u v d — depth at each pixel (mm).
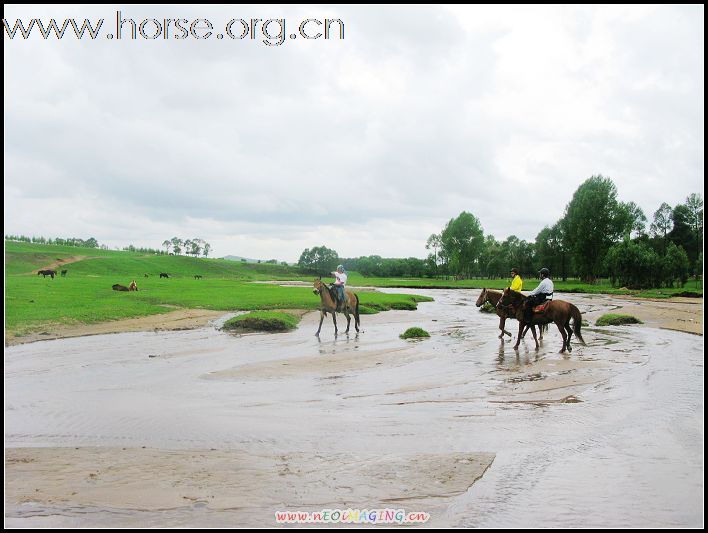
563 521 5461
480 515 5605
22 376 13922
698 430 8789
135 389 12305
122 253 147500
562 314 17406
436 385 12477
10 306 28391
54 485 6457
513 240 165375
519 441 8273
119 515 5617
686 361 15477
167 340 21000
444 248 134375
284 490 6289
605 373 13656
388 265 175250
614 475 6785
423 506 5840
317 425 9281
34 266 101438
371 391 11961
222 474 6824
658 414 9781
